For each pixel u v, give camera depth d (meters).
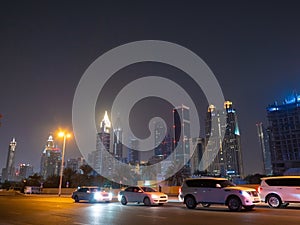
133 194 22.84
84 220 13.38
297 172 56.69
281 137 175.00
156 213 16.14
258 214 15.21
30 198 36.09
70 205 22.94
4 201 28.97
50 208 20.12
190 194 18.95
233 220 12.84
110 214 15.80
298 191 18.28
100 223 12.36
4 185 93.81
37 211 17.95
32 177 79.06
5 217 14.92
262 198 19.55
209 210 17.78
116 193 45.06
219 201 17.53
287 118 175.50
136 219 13.55
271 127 180.62
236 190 17.06
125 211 17.45
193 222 12.37
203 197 18.30
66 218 14.20
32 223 12.63
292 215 14.64
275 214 15.16
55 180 68.31
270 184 19.44
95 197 25.88
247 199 16.73
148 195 21.84
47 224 12.29
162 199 22.16
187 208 19.14
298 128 170.38
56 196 42.25
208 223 12.02
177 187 46.09
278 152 174.00
